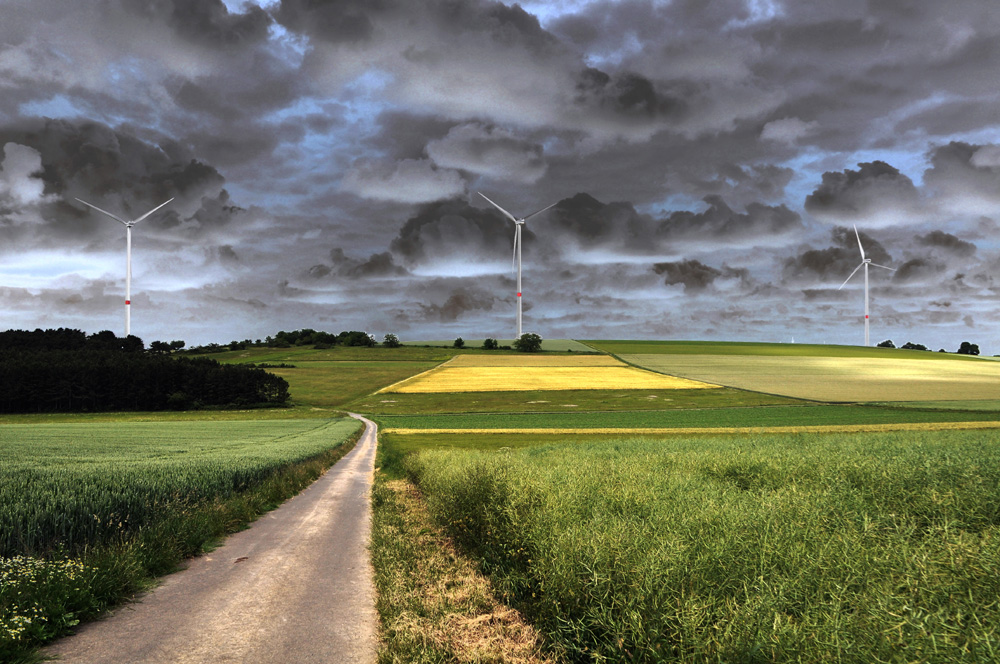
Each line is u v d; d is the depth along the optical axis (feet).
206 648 19.29
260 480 60.44
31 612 20.04
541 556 20.40
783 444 67.21
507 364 526.57
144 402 371.97
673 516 20.30
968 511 21.95
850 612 12.64
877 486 27.53
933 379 401.90
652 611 14.30
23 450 86.89
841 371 456.45
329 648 19.38
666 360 545.44
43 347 536.42
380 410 331.77
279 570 30.68
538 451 78.28
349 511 52.70
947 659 10.27
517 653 18.15
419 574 27.96
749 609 12.74
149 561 29.37
